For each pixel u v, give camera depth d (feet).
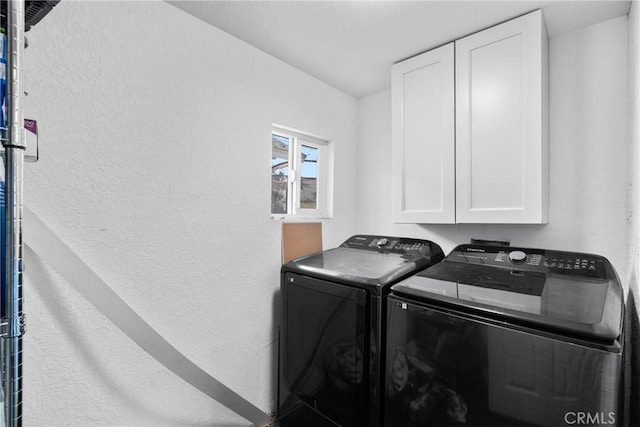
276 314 5.49
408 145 5.43
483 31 4.59
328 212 6.86
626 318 3.93
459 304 3.02
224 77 4.75
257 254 5.23
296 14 4.32
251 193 5.14
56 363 3.30
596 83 4.45
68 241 3.34
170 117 4.15
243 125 5.01
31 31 3.08
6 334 1.70
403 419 3.38
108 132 3.62
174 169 4.20
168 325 4.17
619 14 4.23
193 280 4.42
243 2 4.08
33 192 3.12
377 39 4.91
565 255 3.93
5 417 1.71
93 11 3.50
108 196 3.63
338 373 4.11
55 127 3.25
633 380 3.55
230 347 4.85
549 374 2.50
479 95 4.62
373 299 3.78
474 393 2.86
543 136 4.22
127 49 3.76
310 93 6.20
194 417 4.43
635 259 3.49
